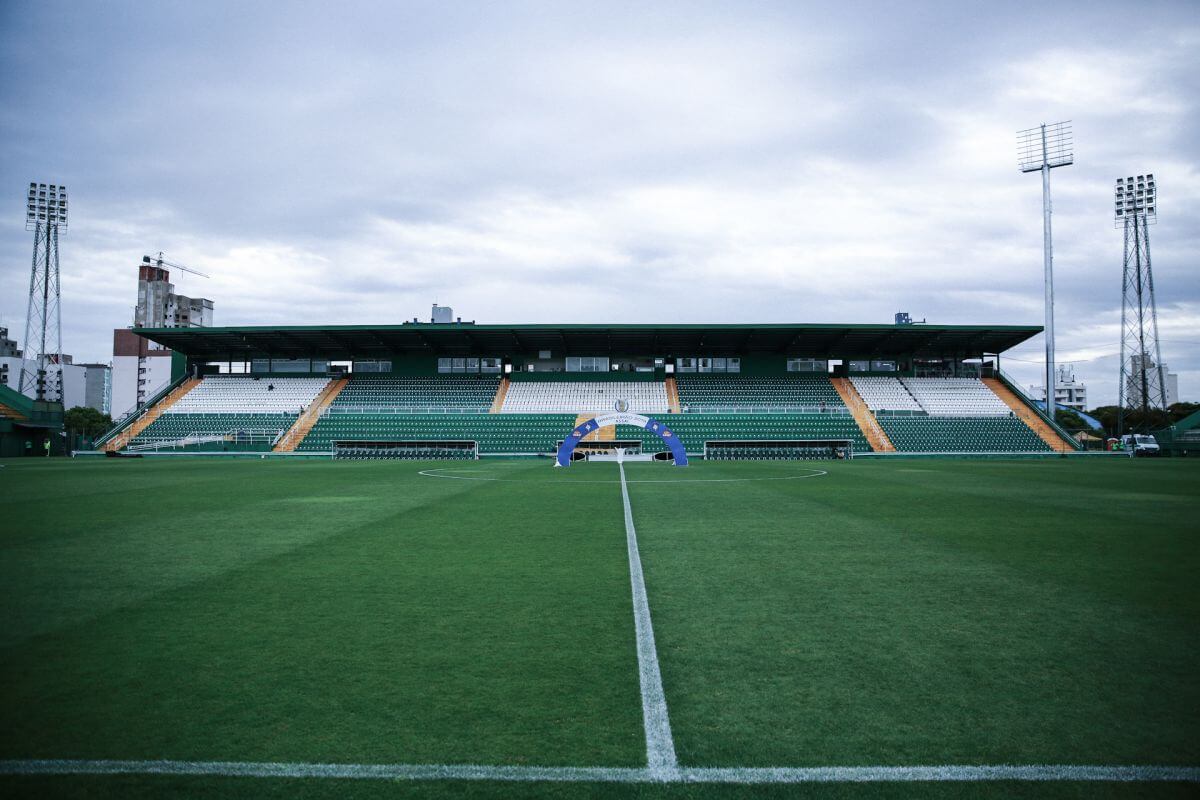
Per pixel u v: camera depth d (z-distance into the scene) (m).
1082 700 5.54
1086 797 4.20
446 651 6.71
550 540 13.17
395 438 57.06
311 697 5.61
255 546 12.50
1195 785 4.32
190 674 6.11
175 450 57.03
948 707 5.41
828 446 54.38
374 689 5.77
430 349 64.62
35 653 6.65
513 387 62.81
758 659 6.48
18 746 4.80
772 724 5.11
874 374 64.75
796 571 10.34
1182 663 6.36
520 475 31.94
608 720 5.18
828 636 7.17
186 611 8.12
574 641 7.02
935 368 65.81
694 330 58.06
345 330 57.59
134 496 21.44
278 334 59.56
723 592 9.06
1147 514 17.12
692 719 5.19
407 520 15.98
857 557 11.45
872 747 4.76
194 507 18.48
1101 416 101.00
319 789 4.29
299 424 58.62
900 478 30.06
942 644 6.89
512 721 5.16
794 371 64.88
